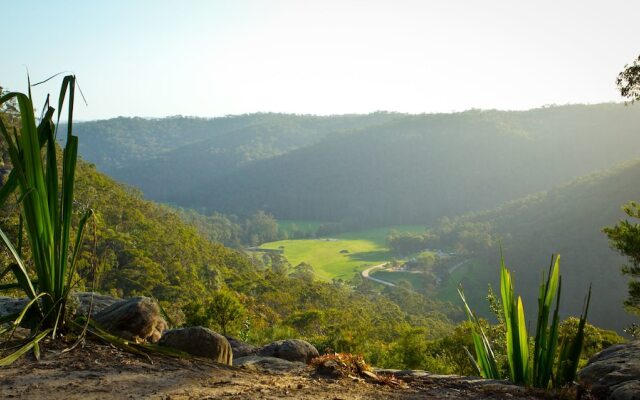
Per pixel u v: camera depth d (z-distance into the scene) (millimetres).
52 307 3506
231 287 67750
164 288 55062
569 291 94500
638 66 12836
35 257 3590
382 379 4129
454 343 11516
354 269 141750
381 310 77375
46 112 3545
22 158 3529
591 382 4137
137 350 3607
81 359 3268
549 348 4473
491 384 4312
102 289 48062
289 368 4406
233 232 186625
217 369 3705
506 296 4766
